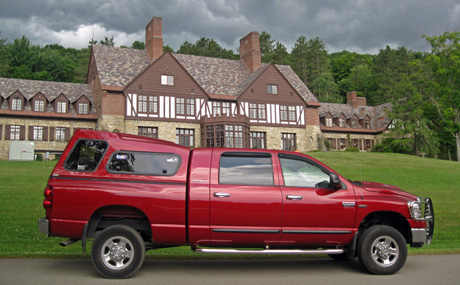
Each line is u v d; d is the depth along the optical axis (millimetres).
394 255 6680
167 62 40406
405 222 7145
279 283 5934
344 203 6711
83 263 7219
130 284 5746
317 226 6617
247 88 43625
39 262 7234
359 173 27734
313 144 46625
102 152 6449
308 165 6938
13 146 36469
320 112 54969
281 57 85375
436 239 12531
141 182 6363
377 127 55875
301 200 6598
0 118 37969
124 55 43500
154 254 8055
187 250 9484
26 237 10336
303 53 86812
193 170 6547
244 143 40438
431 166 32625
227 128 39812
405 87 50719
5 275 6148
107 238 6145
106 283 5781
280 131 44562
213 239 6430
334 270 6984
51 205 6195
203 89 41656
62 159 6383
